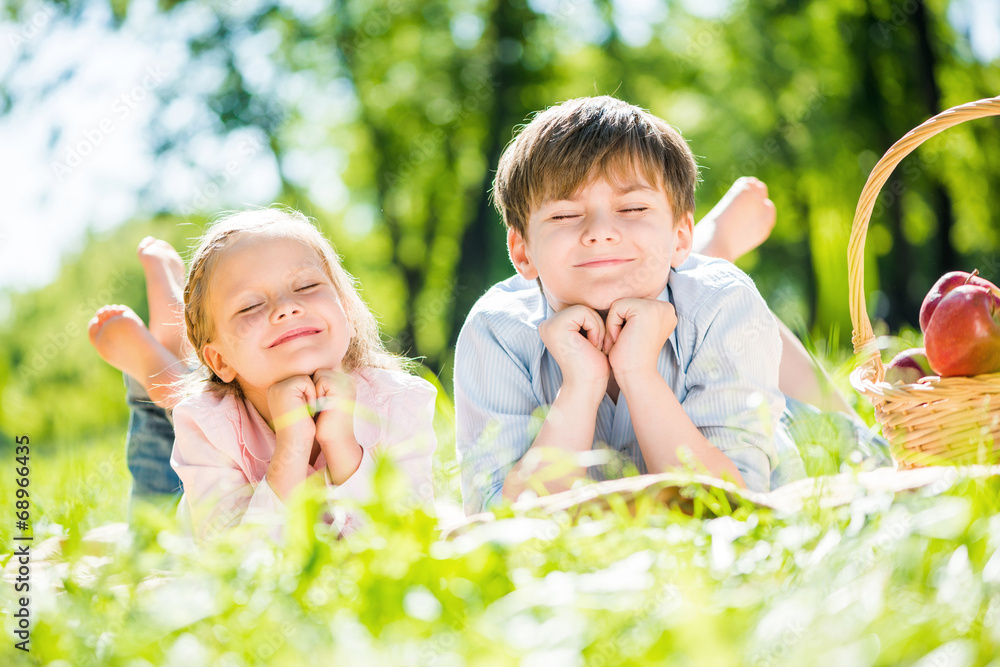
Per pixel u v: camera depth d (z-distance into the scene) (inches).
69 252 548.1
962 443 70.2
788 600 34.3
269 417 84.4
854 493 50.1
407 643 35.0
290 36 555.5
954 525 40.2
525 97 560.7
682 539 45.1
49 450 118.8
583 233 78.5
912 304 472.4
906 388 72.5
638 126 81.0
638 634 34.5
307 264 81.5
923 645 32.3
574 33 578.9
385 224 611.8
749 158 502.9
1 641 40.5
